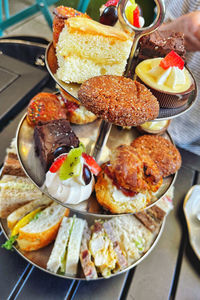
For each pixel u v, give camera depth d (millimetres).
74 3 504
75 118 307
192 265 325
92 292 286
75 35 212
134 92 215
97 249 288
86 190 235
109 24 255
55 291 281
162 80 243
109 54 228
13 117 408
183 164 438
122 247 305
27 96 422
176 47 278
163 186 274
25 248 283
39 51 495
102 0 318
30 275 285
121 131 331
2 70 438
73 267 277
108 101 199
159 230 330
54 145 241
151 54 284
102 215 235
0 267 284
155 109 212
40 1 622
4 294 269
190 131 468
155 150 294
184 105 259
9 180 319
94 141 300
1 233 307
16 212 298
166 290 301
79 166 226
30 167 253
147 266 314
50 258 274
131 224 327
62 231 293
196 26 315
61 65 235
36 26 918
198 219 347
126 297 290
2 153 365
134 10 237
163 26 324
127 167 236
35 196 310
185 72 271
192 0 356
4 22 670
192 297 302
